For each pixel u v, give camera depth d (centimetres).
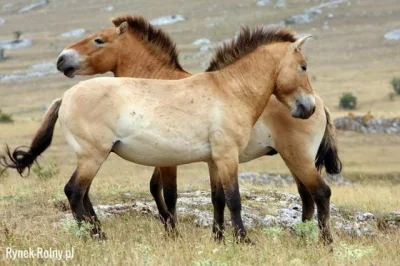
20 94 15175
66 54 1859
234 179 1555
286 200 2278
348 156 6300
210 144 1548
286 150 1748
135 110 1502
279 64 1622
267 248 1459
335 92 12662
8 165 1566
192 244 1470
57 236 1466
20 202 2005
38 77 17125
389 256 1469
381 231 1998
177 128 1515
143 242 1480
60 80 16562
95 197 2144
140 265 1262
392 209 2322
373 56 16325
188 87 1556
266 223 1958
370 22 19862
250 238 1648
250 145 1752
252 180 4628
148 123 1502
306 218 1825
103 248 1387
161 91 1534
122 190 2266
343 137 7388
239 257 1373
